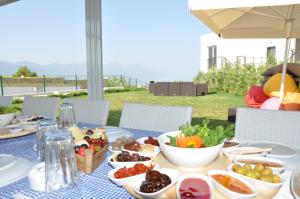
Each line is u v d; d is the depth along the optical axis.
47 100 2.42
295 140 1.52
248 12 3.06
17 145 1.32
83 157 0.94
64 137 0.81
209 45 10.77
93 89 4.01
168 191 0.79
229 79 9.03
